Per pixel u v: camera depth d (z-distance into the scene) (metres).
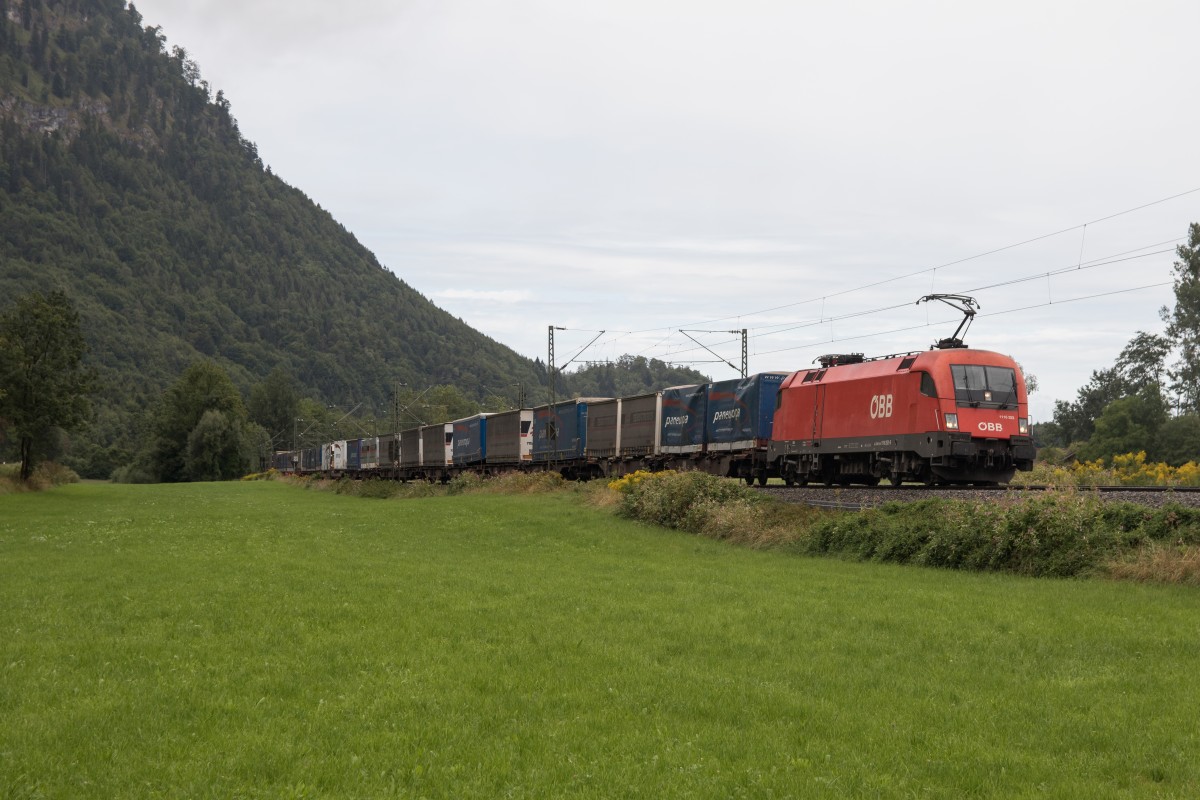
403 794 7.12
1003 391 28.66
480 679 10.43
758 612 14.42
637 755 7.97
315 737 8.50
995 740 8.30
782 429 35.72
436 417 153.50
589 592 16.73
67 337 56.09
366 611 14.67
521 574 19.45
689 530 28.44
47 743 8.33
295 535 29.22
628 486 34.12
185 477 125.44
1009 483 28.75
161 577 18.64
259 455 159.38
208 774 7.54
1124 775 7.39
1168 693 9.52
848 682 10.27
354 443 95.12
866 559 21.22
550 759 7.87
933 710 9.16
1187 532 16.91
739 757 7.95
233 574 19.05
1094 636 12.09
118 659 11.51
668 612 14.54
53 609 15.05
